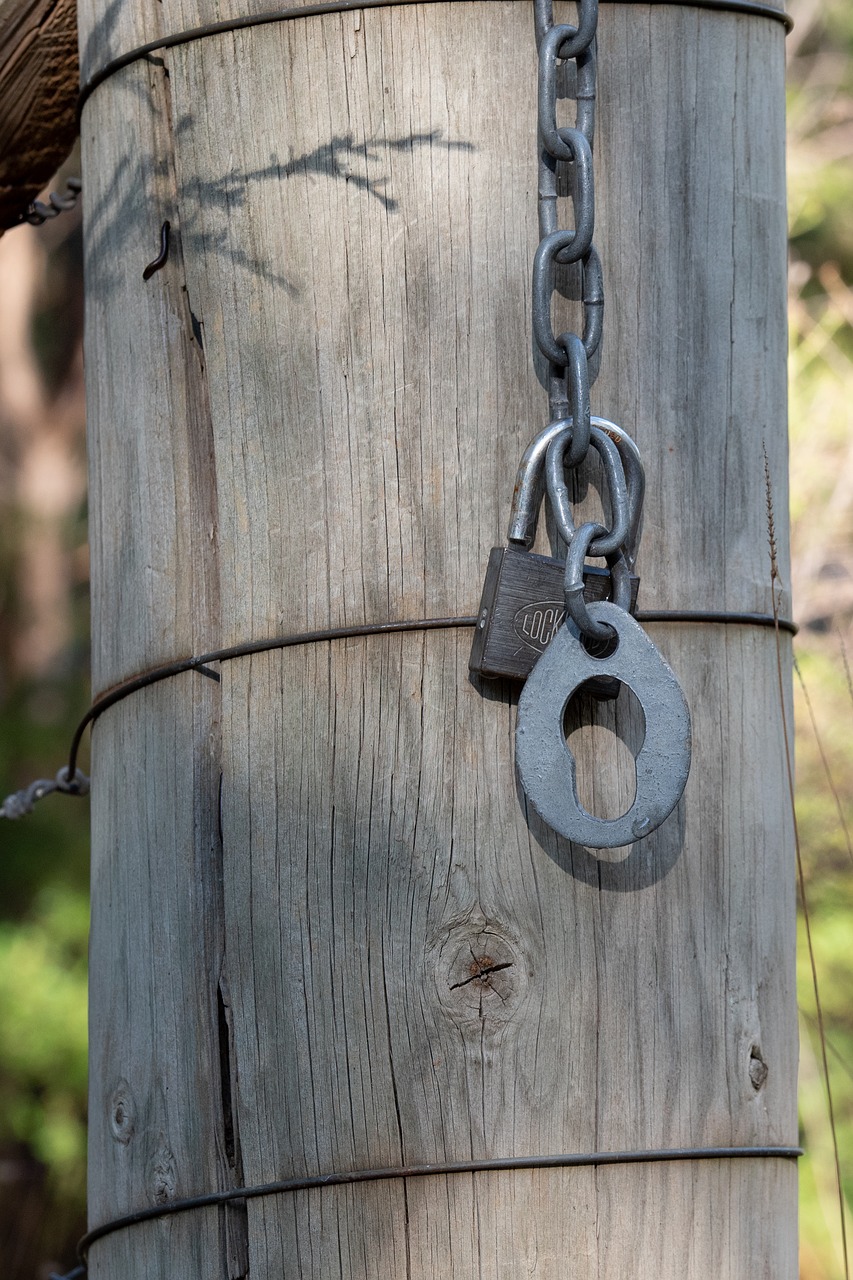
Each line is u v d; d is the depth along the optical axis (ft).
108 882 4.39
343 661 4.18
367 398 4.19
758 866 4.23
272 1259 4.14
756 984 4.21
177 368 4.32
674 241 4.24
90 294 4.48
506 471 4.17
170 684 4.30
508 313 4.18
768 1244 4.19
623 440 4.15
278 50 4.24
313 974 4.16
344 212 4.21
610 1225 4.11
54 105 4.87
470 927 4.13
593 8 4.14
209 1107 4.21
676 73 4.25
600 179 4.21
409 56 4.20
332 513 4.20
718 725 4.22
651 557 4.20
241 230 4.25
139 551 4.35
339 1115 4.13
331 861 4.17
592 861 4.15
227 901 4.22
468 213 4.19
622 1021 4.14
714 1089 4.16
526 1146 4.10
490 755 4.15
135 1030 4.31
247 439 4.25
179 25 4.31
